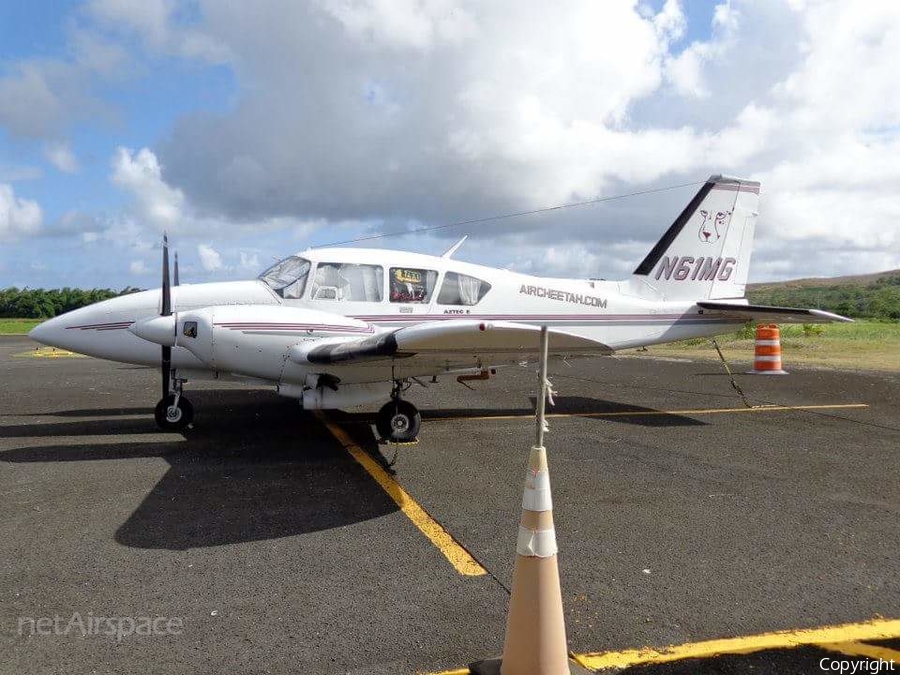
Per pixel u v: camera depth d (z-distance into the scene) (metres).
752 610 3.04
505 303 8.05
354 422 7.75
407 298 7.65
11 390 10.40
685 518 4.36
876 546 3.86
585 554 3.73
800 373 12.61
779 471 5.57
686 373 13.05
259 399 9.48
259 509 4.50
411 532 4.08
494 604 3.09
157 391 10.30
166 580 3.34
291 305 7.34
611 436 7.02
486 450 6.35
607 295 8.57
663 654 2.66
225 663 2.57
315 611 3.01
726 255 9.19
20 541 3.87
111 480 5.19
